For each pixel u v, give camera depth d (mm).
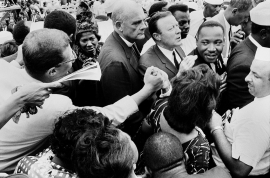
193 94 1587
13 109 1389
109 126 1273
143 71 2514
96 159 1101
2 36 3701
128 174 1171
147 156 1497
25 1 6977
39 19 6145
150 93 2027
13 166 1706
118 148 1142
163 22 2525
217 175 1485
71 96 2521
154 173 1504
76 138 1250
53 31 1682
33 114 1551
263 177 1883
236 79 2461
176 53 2859
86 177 1126
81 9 2771
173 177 1455
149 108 2613
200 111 1607
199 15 4684
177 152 1473
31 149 1723
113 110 1890
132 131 2539
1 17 6695
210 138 1993
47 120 1621
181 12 3404
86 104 2676
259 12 2443
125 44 2541
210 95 1617
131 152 1182
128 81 2406
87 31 2646
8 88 1697
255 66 1757
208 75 1659
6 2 7047
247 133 1714
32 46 1600
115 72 2322
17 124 1634
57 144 1322
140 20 2438
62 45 1646
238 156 1723
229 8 3576
